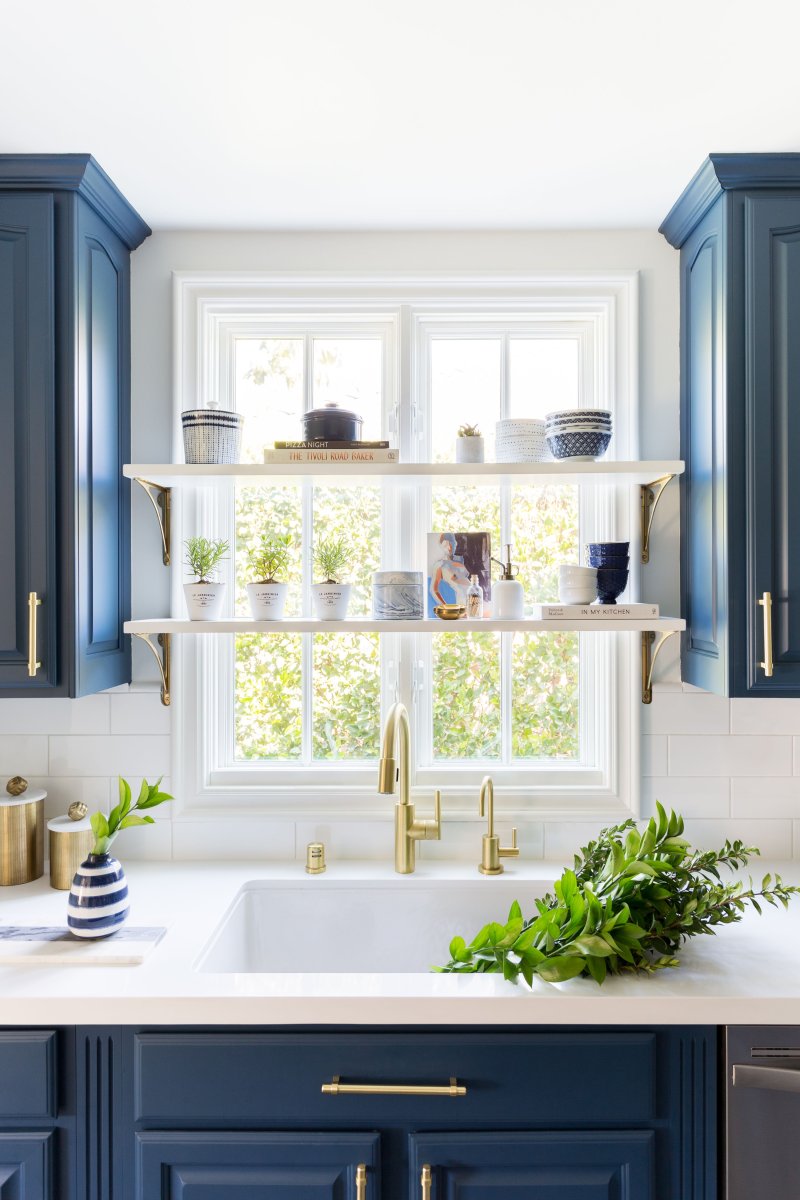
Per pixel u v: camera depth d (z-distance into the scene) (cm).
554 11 106
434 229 170
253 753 179
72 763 169
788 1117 109
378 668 179
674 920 118
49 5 104
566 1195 110
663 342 171
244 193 154
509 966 112
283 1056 110
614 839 142
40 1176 111
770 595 138
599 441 153
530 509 179
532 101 126
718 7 106
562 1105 110
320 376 180
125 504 167
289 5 105
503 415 179
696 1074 111
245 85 122
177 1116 111
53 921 133
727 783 169
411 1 104
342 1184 111
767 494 139
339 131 133
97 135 134
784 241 140
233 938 144
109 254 159
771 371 140
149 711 169
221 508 178
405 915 156
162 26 108
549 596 179
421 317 177
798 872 160
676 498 170
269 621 152
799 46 113
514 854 161
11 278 140
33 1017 108
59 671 142
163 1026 112
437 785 175
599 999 107
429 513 177
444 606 155
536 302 173
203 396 174
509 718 178
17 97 124
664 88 123
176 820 169
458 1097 110
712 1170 111
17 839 154
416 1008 107
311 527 179
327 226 168
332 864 166
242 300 173
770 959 120
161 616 170
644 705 169
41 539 140
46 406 140
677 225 164
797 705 169
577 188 153
